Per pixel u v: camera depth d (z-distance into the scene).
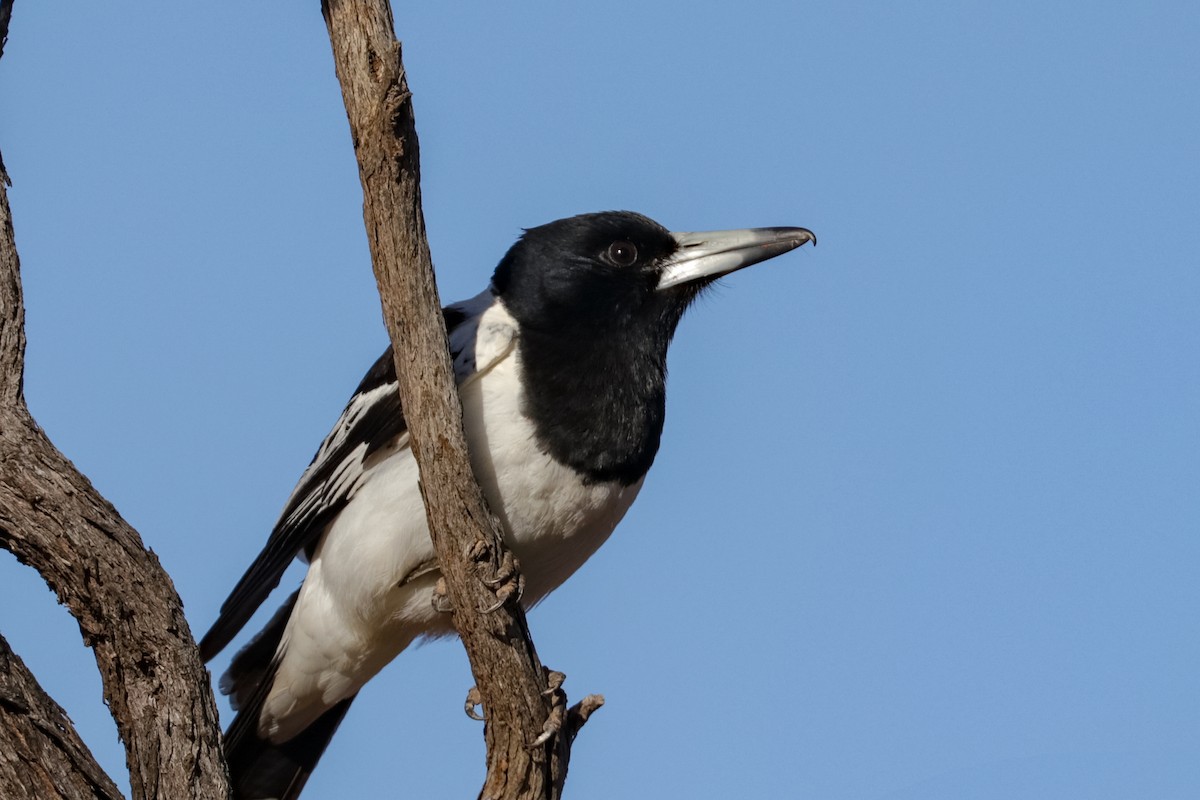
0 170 8.81
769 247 11.55
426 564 10.48
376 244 8.13
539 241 11.07
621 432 10.49
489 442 10.12
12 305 8.58
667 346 11.35
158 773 8.12
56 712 7.94
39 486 8.14
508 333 10.43
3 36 9.23
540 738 8.76
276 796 11.61
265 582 11.23
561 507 10.39
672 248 11.44
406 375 8.32
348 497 10.90
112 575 8.17
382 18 7.73
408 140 7.86
